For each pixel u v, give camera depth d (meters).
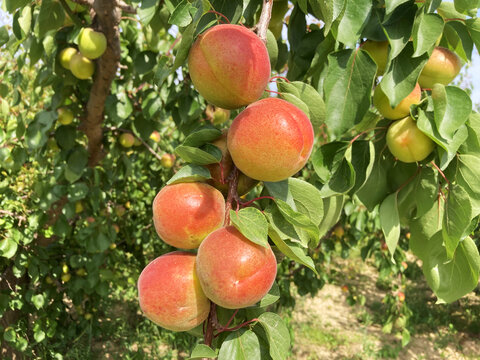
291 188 0.26
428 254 0.34
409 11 0.27
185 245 0.22
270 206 0.26
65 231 0.70
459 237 0.29
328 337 1.29
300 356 1.17
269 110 0.21
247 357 0.22
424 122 0.28
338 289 1.76
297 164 0.22
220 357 0.22
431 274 0.33
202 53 0.22
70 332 0.99
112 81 0.58
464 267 0.32
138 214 1.15
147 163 1.03
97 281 0.82
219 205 0.23
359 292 1.72
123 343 1.09
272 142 0.20
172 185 0.23
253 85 0.22
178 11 0.23
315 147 0.93
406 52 0.28
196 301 0.21
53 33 0.55
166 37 0.70
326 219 0.33
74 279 0.89
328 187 0.30
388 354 1.20
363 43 0.31
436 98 0.28
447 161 0.27
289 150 0.21
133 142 0.71
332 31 0.29
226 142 0.25
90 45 0.48
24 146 0.66
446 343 1.29
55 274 0.85
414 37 0.26
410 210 0.36
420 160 0.32
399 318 1.18
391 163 0.35
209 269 0.20
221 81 0.22
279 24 0.38
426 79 0.31
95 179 0.70
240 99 0.23
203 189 0.23
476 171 0.29
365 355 1.19
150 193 1.17
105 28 0.47
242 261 0.19
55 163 0.73
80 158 0.65
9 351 0.86
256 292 0.20
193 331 0.25
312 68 0.34
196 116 0.62
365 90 0.28
